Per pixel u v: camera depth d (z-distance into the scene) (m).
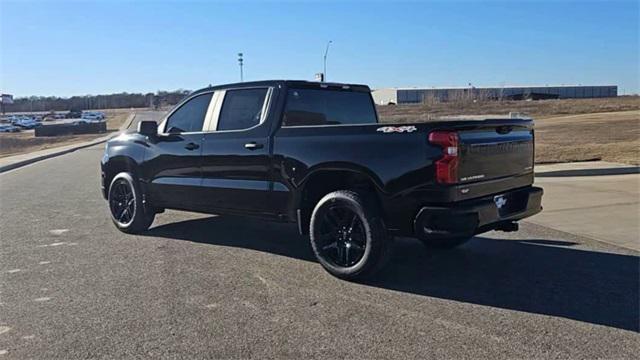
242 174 6.42
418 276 5.70
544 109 54.31
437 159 4.95
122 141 8.02
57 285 5.48
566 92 120.50
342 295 5.13
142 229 7.89
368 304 4.88
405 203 5.13
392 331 4.28
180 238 7.56
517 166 5.84
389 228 5.29
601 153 15.94
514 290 5.24
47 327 4.42
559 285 5.37
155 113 90.44
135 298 5.07
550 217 8.59
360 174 5.39
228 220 8.84
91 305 4.90
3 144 51.97
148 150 7.55
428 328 4.34
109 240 7.48
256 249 6.91
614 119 32.19
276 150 6.06
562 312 4.66
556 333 4.23
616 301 4.92
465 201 5.10
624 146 17.31
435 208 4.96
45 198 11.71
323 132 5.71
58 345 4.08
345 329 4.32
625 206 9.22
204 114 7.01
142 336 4.22
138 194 7.74
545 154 16.27
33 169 19.70
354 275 5.47
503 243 7.11
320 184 5.97
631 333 4.22
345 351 3.93
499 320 4.49
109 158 8.09
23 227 8.43
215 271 5.93
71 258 6.52
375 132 5.33
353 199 5.40
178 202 7.23
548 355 3.84
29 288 5.40
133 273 5.88
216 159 6.67
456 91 100.38
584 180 12.11
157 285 5.46
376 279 5.60
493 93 99.62
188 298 5.07
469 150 5.09
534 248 6.83
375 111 7.34
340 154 5.50
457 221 4.91
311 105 6.54
